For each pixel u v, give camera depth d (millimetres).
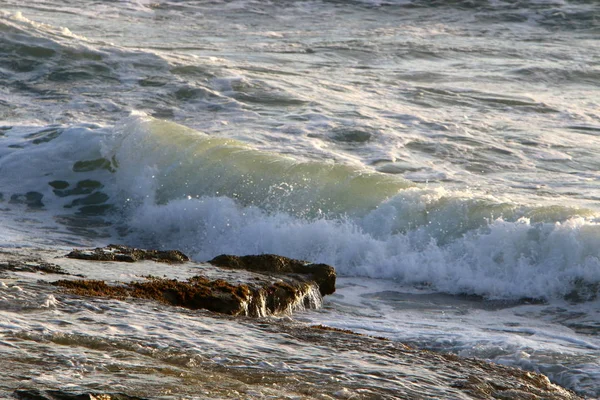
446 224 32594
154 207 38969
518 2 95062
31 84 58438
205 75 60844
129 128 44469
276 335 17406
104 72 61000
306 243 33625
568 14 91375
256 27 85875
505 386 15352
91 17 87812
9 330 15398
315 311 25250
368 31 84562
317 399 13336
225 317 18797
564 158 46000
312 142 46781
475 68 69875
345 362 15703
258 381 13984
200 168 40156
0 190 41156
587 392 17719
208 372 14211
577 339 23547
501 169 43844
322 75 64688
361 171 37281
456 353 20625
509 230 30625
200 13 91188
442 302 28266
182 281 22859
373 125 50375
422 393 14281
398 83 63031
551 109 57125
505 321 26047
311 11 92875
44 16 86812
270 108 54219
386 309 27094
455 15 92125
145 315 17953
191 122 51125
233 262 26219
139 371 13656
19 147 44500
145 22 86812
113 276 22656
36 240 34656
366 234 33156
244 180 38312
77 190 41469
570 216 31250
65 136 45125
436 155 45750
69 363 13688
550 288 28484
